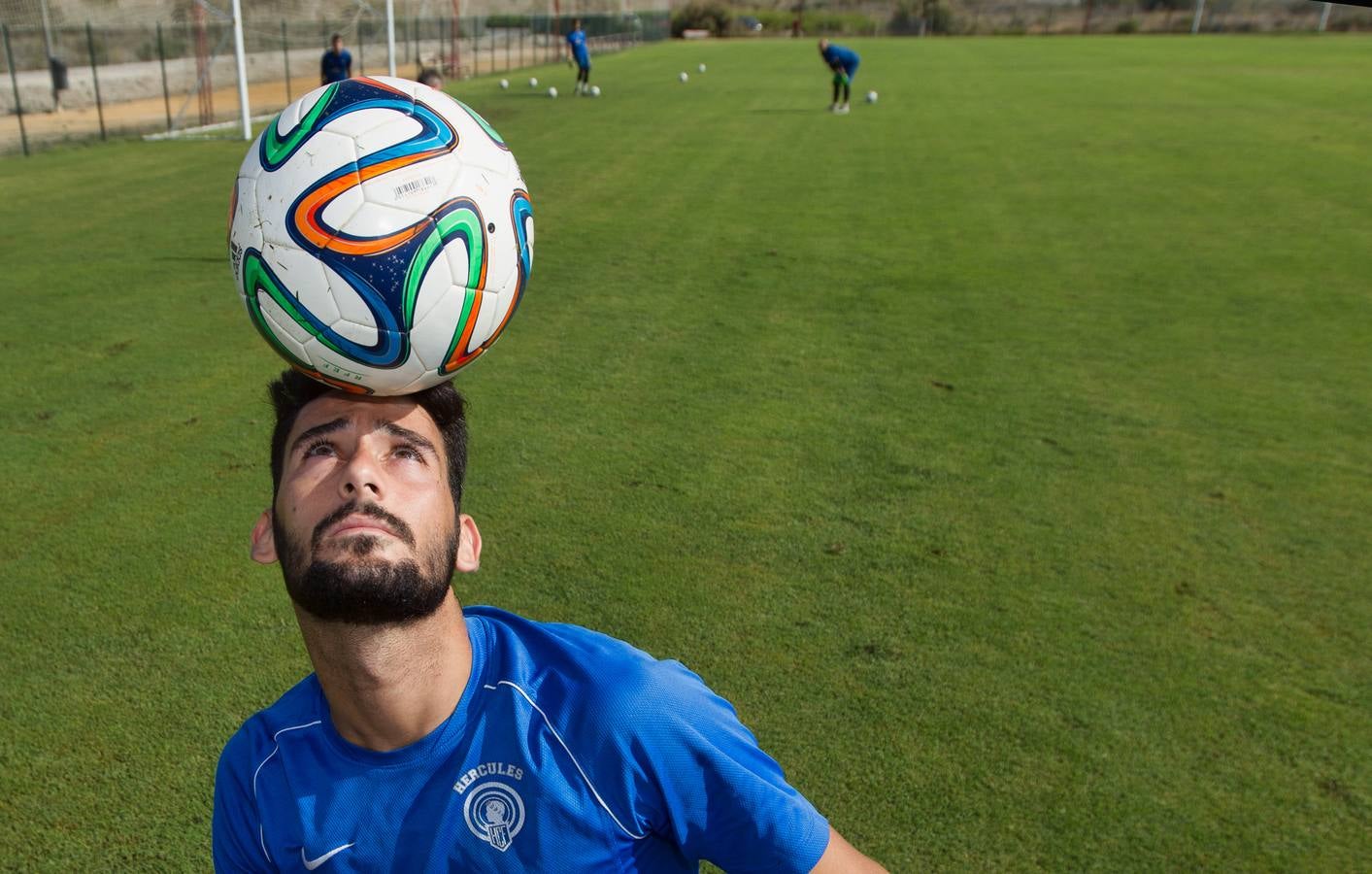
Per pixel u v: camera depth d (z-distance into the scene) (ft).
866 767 9.82
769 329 24.14
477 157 4.78
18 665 11.37
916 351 22.70
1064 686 11.08
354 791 4.41
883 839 8.96
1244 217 36.60
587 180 43.98
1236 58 115.85
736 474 16.38
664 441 17.67
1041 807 9.34
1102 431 18.29
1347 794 9.55
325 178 4.44
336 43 58.54
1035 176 44.88
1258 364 21.91
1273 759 9.99
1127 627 12.21
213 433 17.94
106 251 31.42
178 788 9.63
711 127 61.11
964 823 9.15
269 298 4.55
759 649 11.70
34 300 25.96
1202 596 12.91
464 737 4.37
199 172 46.44
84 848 8.93
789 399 19.71
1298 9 185.98
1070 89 81.92
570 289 27.35
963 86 85.81
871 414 19.02
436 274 4.54
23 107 72.18
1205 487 16.11
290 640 11.93
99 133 60.80
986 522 14.83
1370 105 69.36
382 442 4.39
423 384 4.78
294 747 4.55
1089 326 24.49
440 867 4.35
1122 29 187.21
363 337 4.50
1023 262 30.55
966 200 39.75
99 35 83.05
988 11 208.74
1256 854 8.86
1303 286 27.94
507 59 113.29
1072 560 13.78
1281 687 11.12
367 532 4.03
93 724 10.44
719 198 40.16
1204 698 10.89
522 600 12.66
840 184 43.34
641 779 4.21
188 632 12.03
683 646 11.76
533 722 4.33
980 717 10.56
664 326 24.30
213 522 14.73
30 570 13.34
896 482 16.15
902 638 11.93
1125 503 15.51
